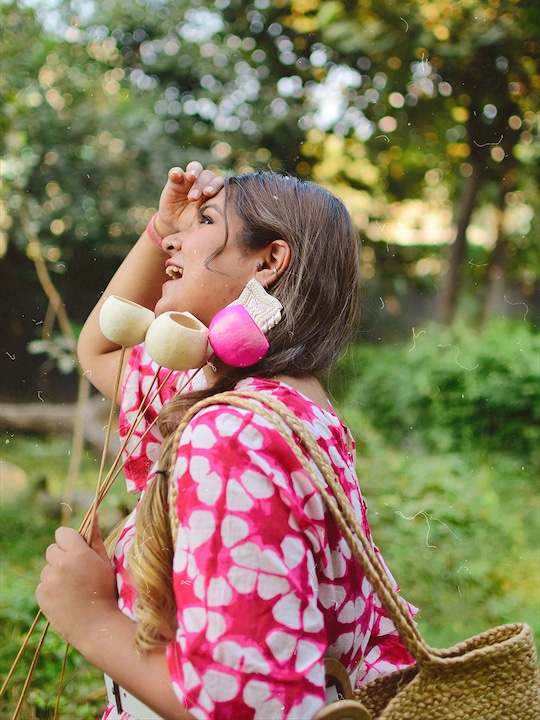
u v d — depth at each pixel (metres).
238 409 1.08
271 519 1.02
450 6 9.05
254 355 1.14
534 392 7.25
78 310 10.84
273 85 12.06
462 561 4.42
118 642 1.13
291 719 0.97
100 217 10.75
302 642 1.00
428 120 10.63
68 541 1.20
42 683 2.78
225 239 1.24
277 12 11.45
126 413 1.53
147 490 1.17
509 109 9.48
